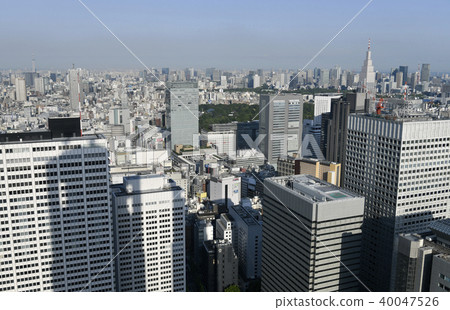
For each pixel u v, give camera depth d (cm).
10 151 19238
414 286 16075
